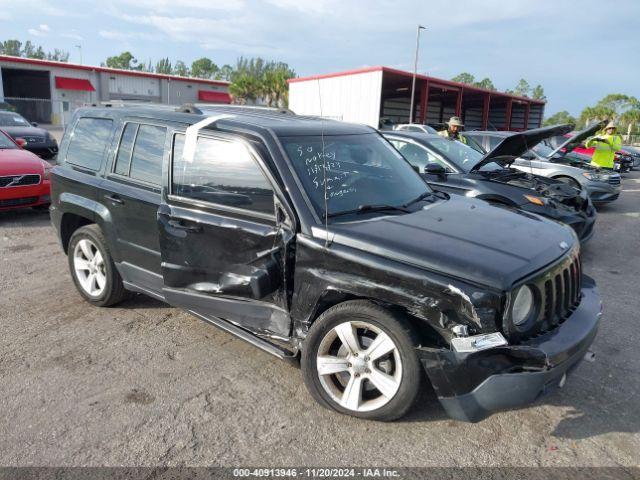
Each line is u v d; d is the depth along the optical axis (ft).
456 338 9.01
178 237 12.11
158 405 10.93
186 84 159.84
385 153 14.32
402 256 9.59
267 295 11.03
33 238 24.03
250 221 11.29
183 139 12.82
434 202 13.11
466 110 146.00
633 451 9.81
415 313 9.37
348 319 10.12
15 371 12.16
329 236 10.32
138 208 13.48
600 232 29.73
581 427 10.52
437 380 9.29
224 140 12.07
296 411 10.81
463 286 8.99
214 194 11.95
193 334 14.30
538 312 9.63
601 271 21.80
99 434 9.93
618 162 64.85
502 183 22.50
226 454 9.46
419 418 10.64
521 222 11.96
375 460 9.39
